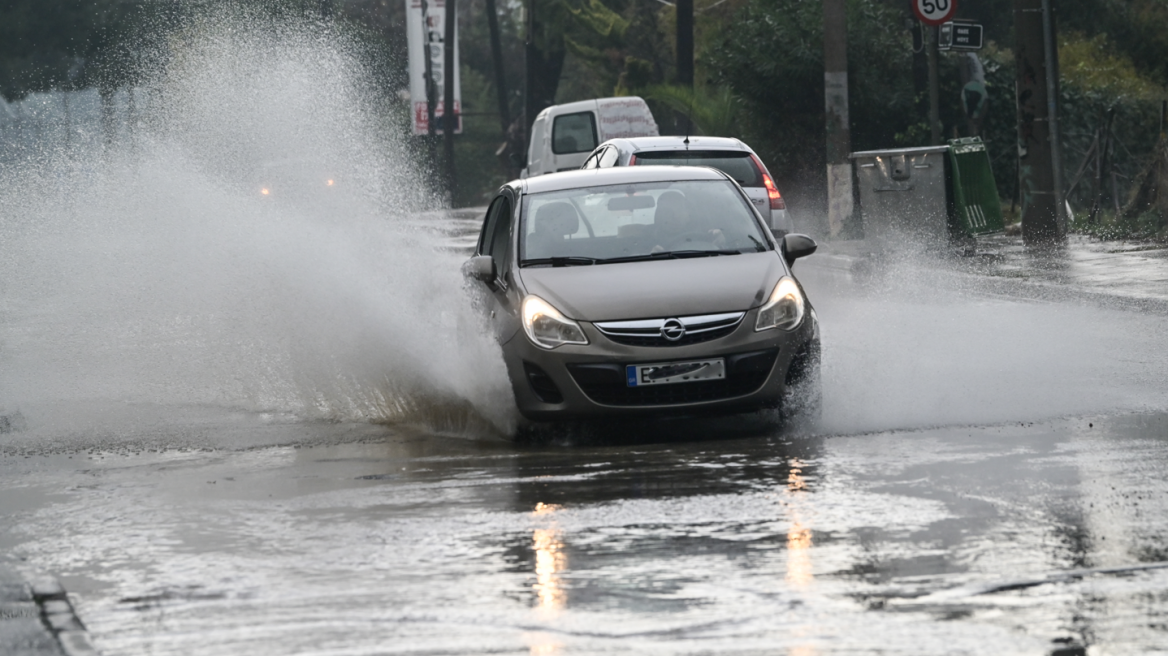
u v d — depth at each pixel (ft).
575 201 80.64
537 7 428.56
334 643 39.09
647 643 37.99
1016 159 231.30
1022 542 46.73
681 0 312.50
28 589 45.91
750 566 45.01
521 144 483.92
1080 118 255.09
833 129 201.67
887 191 164.04
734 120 261.85
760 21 232.73
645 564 45.75
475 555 47.83
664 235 78.02
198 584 45.78
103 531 54.13
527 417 71.00
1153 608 39.73
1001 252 162.30
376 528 52.49
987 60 232.32
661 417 69.46
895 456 62.03
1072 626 38.40
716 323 69.62
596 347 68.95
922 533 48.26
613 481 59.52
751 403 69.77
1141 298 115.65
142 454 72.18
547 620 40.27
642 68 391.24
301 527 53.26
